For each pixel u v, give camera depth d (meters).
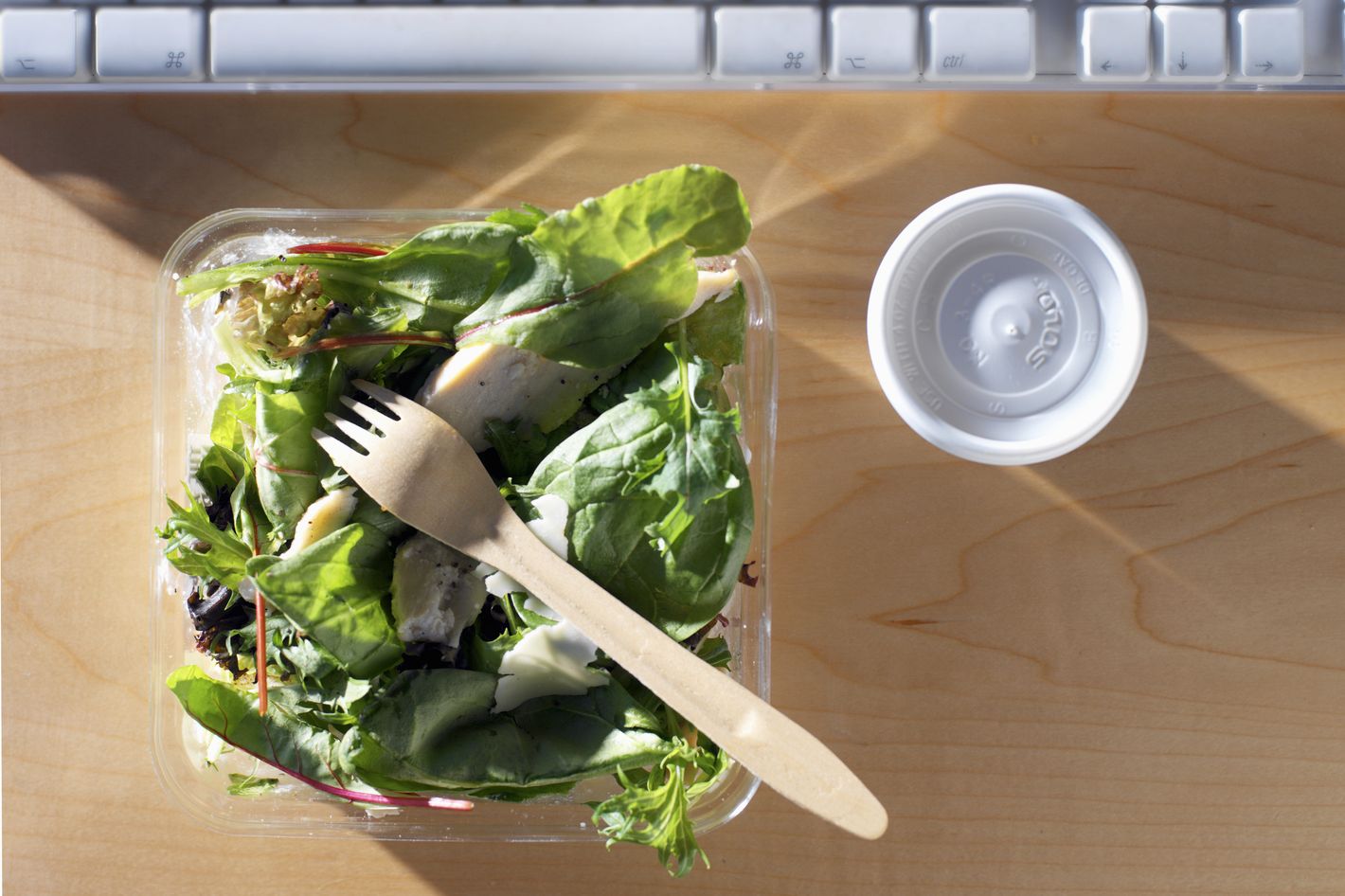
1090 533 0.90
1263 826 0.89
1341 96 0.89
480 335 0.77
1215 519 0.90
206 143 0.89
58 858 0.88
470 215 0.84
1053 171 0.90
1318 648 0.90
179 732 0.85
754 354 0.84
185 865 0.88
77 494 0.89
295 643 0.77
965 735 0.89
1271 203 0.89
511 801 0.77
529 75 0.82
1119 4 0.84
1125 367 0.81
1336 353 0.89
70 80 0.83
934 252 0.84
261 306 0.76
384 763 0.74
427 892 0.88
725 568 0.74
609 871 0.89
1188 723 0.89
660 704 0.78
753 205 0.89
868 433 0.90
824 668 0.89
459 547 0.74
